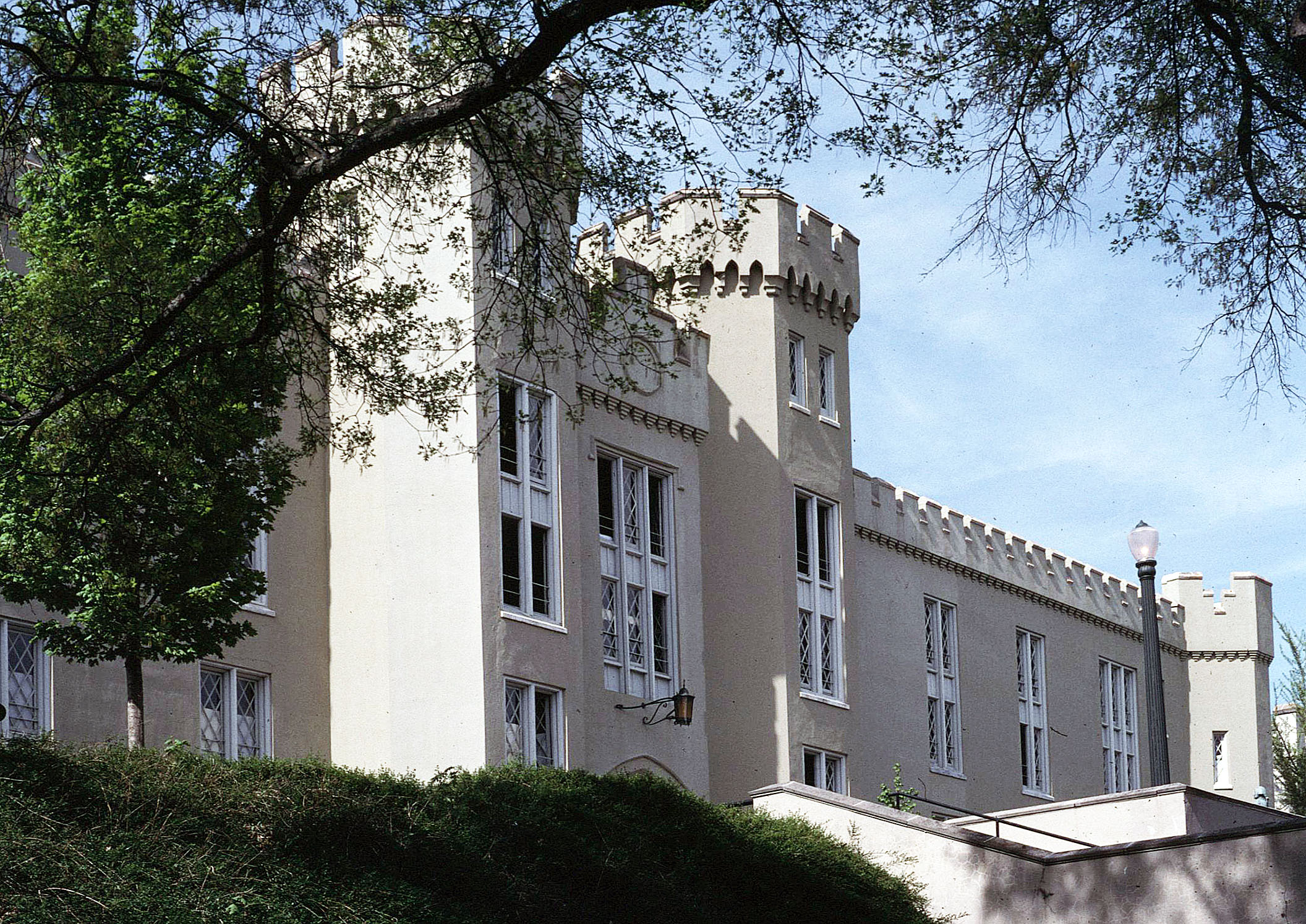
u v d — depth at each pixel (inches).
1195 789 783.7
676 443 1137.4
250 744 914.7
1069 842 813.2
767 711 1123.3
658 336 626.8
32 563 629.9
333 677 957.2
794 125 533.6
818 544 1202.6
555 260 588.4
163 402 594.9
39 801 516.4
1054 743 1525.6
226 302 585.0
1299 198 519.5
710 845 676.7
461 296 933.2
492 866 594.9
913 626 1358.3
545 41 493.4
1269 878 620.4
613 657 1051.9
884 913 680.4
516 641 940.6
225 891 515.5
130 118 591.8
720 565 1161.4
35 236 641.0
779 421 1170.0
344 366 612.1
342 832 572.1
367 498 964.0
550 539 991.0
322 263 599.5
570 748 961.5
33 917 461.1
